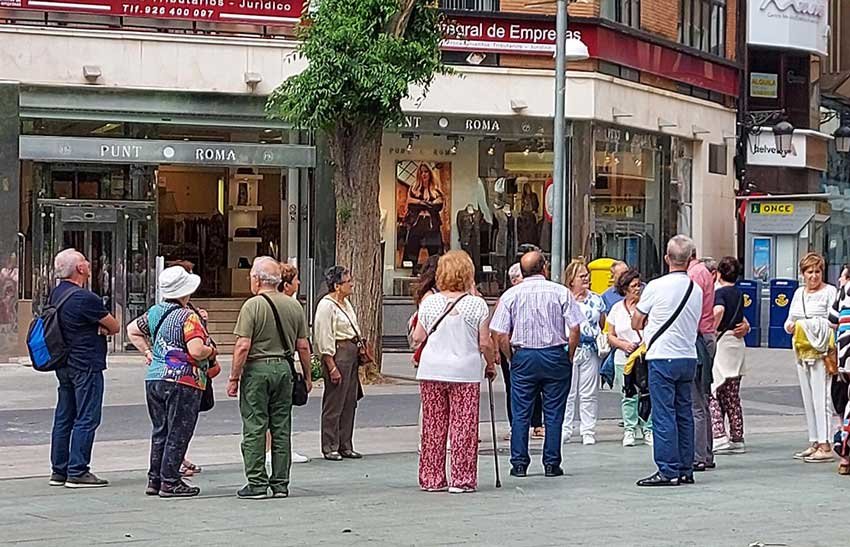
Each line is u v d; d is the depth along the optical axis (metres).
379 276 21.53
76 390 12.16
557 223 18.88
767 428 17.34
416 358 12.26
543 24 27.00
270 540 9.70
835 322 13.63
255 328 11.57
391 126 24.47
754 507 11.24
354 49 20.33
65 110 24.56
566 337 13.02
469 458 12.00
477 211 27.61
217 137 25.58
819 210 31.73
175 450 11.68
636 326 12.54
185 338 11.67
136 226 25.86
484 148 27.59
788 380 23.53
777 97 34.34
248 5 25.28
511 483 12.59
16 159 24.14
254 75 25.27
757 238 31.44
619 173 28.47
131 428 16.25
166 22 25.00
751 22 33.25
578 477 12.96
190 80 25.11
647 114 28.98
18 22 24.23
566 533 10.02
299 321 11.83
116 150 24.66
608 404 19.55
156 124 25.20
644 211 29.30
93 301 12.13
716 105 31.66
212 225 26.56
